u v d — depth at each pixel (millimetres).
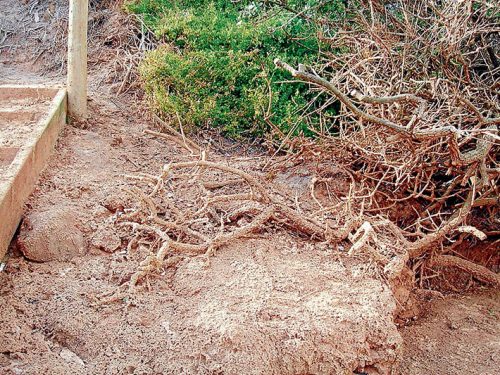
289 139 3250
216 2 4180
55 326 1898
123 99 3602
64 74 3910
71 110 3201
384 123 2320
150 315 1960
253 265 2217
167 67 3436
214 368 1778
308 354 1890
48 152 2801
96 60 3922
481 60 3209
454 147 2443
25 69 4008
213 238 2350
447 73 2834
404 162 2689
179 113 3400
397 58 2992
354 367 1952
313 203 2861
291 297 2062
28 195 2459
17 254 2232
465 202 2762
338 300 2072
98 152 2982
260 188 2555
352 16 3758
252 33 3697
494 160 2867
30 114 2949
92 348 1837
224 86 3531
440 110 2639
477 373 2275
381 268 2359
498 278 2994
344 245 2469
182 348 1828
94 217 2412
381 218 2611
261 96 3369
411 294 2709
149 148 3172
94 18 4199
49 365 1748
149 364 1791
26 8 4402
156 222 2342
